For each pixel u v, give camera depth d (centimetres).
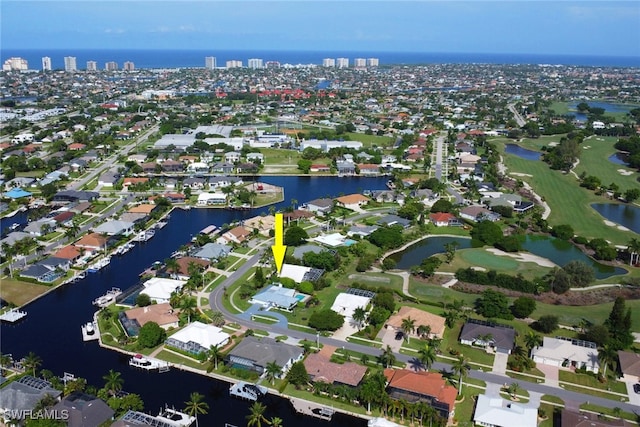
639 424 13112
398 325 17312
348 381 14338
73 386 13875
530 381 14900
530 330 17612
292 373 14588
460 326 17762
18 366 15362
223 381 14975
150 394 14438
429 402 13450
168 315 17800
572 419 12825
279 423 12644
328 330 17412
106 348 16600
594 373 15250
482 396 13838
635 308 19188
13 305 19100
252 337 16362
